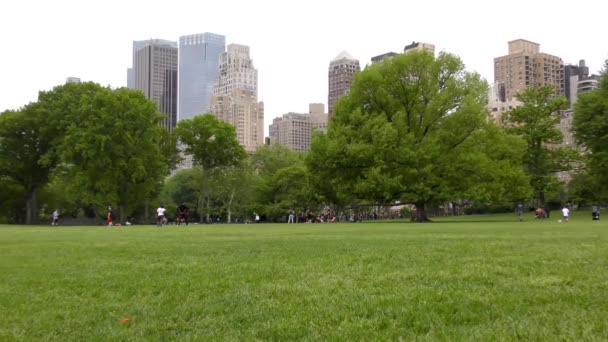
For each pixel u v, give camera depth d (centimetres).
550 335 494
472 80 5538
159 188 7869
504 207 10138
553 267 977
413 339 495
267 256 1301
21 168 6631
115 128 6034
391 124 5097
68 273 1025
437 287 780
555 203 9775
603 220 4803
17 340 530
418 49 5603
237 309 652
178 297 744
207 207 9094
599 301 650
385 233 2445
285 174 9031
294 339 516
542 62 19425
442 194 5147
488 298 680
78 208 8606
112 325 590
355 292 749
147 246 1717
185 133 7981
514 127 7012
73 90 6688
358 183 5138
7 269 1099
